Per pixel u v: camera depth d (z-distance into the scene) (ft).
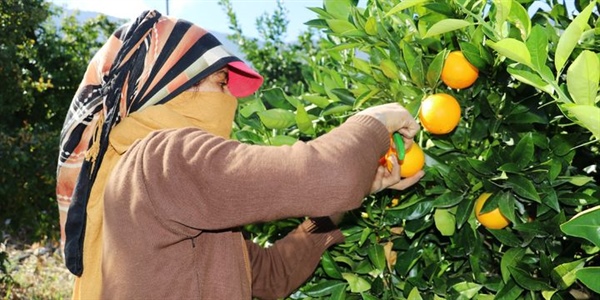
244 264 5.14
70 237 5.03
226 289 4.81
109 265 4.68
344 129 4.71
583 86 3.99
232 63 5.26
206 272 4.81
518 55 4.23
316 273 6.89
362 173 4.51
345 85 7.47
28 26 31.01
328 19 6.66
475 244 6.08
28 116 34.53
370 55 6.52
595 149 6.10
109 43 5.42
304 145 4.56
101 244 5.03
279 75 24.25
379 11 6.17
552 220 5.58
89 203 5.09
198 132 4.78
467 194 5.92
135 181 4.65
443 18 5.79
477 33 5.50
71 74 35.19
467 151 6.12
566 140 5.58
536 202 5.86
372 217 6.35
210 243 4.87
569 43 4.17
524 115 5.70
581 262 5.41
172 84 5.09
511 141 5.91
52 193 29.32
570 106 3.76
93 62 5.45
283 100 7.11
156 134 4.81
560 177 5.57
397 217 6.14
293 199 4.38
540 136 5.73
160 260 4.63
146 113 5.01
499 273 6.50
